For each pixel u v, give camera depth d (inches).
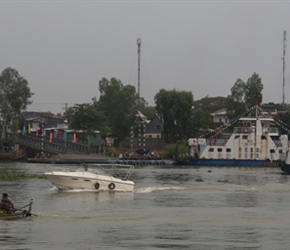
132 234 1892.2
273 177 4746.6
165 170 5625.0
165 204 2645.2
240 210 2470.5
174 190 3321.9
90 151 7701.8
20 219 2143.2
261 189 3489.2
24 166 5831.7
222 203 2716.5
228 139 6884.8
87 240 1791.3
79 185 3038.9
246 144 6806.1
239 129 6850.4
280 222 2154.3
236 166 6737.2
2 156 7209.6
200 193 3176.7
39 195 2891.2
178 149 7317.9
